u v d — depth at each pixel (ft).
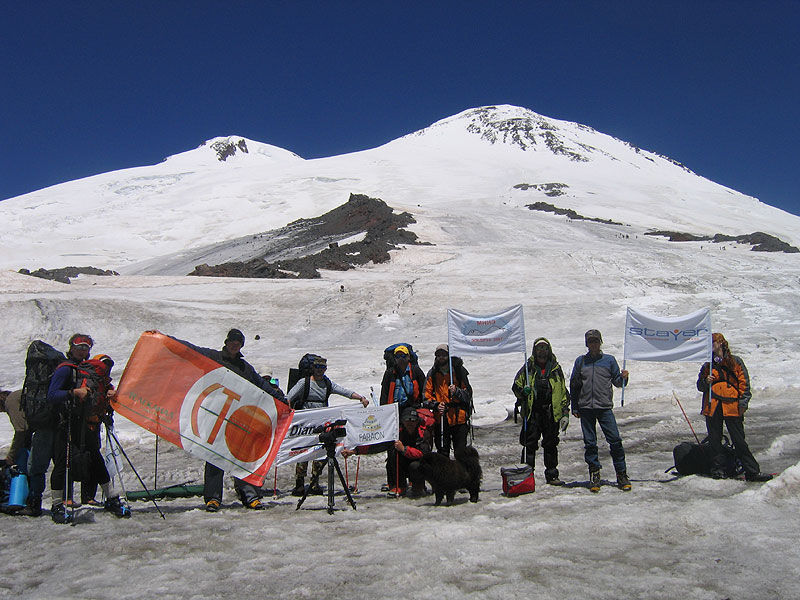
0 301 124.57
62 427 21.03
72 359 22.00
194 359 22.84
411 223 258.78
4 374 87.35
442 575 15.06
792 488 20.72
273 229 347.15
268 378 28.53
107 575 15.30
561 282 152.15
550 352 26.27
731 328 105.40
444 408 25.75
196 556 16.76
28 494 22.02
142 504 24.88
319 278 163.84
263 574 15.29
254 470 23.41
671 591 13.85
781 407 44.16
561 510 21.38
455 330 30.01
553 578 14.71
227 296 143.23
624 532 18.38
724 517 19.15
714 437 25.20
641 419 43.78
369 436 25.35
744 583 14.24
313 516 22.02
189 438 22.41
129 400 21.85
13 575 15.57
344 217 293.64
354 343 112.57
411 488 25.89
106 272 222.48
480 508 22.45
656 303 129.39
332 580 14.82
